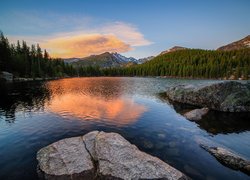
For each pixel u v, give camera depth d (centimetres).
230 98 2394
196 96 2770
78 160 995
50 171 934
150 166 940
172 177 877
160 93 4250
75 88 5406
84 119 2044
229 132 1641
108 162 975
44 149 1141
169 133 1605
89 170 934
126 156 1016
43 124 1862
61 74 13800
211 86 2600
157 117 2147
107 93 4269
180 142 1400
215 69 12525
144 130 1686
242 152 1252
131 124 1869
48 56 14425
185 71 14100
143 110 2503
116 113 2322
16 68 9006
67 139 1235
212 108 2498
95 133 1324
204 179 936
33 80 8975
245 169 1002
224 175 970
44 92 4366
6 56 8350
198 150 1258
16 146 1327
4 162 1091
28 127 1766
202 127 1775
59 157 1022
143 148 1294
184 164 1077
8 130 1675
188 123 1908
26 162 1086
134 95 3928
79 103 2994
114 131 1661
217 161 1109
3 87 5194
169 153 1217
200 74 13250
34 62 10812
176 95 3219
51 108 2611
